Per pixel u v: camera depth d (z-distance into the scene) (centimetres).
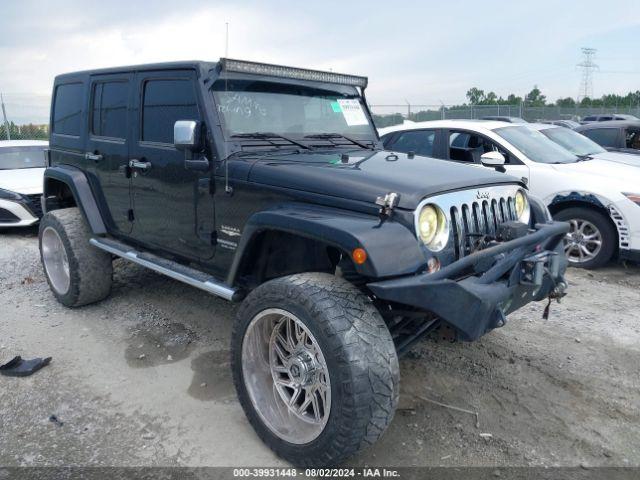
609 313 473
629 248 566
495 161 561
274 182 307
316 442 256
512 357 392
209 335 435
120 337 432
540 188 615
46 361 386
